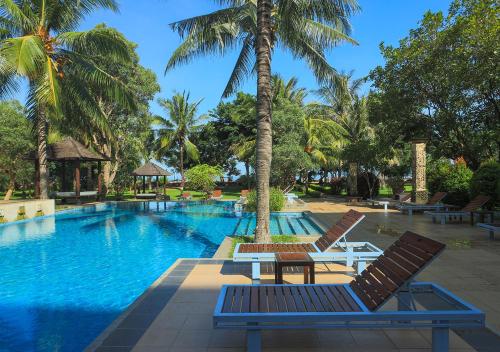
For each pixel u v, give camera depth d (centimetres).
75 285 690
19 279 730
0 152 2569
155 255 962
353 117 3073
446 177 1798
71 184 3441
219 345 373
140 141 3112
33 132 2008
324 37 1119
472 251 856
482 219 1400
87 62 1825
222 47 1204
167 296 529
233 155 4400
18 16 1578
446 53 1778
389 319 331
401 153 3133
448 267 700
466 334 396
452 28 1739
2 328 492
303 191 3750
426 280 612
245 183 4706
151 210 2150
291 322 353
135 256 948
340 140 3033
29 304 586
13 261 890
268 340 387
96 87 2045
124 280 724
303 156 2612
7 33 1734
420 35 1923
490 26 1602
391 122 2241
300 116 2873
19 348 434
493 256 801
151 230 1391
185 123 3809
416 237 405
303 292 407
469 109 1988
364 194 2836
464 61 1664
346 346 372
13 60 1386
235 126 4259
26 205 1644
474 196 1572
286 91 3572
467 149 2097
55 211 1858
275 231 1338
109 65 2619
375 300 362
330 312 338
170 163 4828
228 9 1120
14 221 1561
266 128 889
